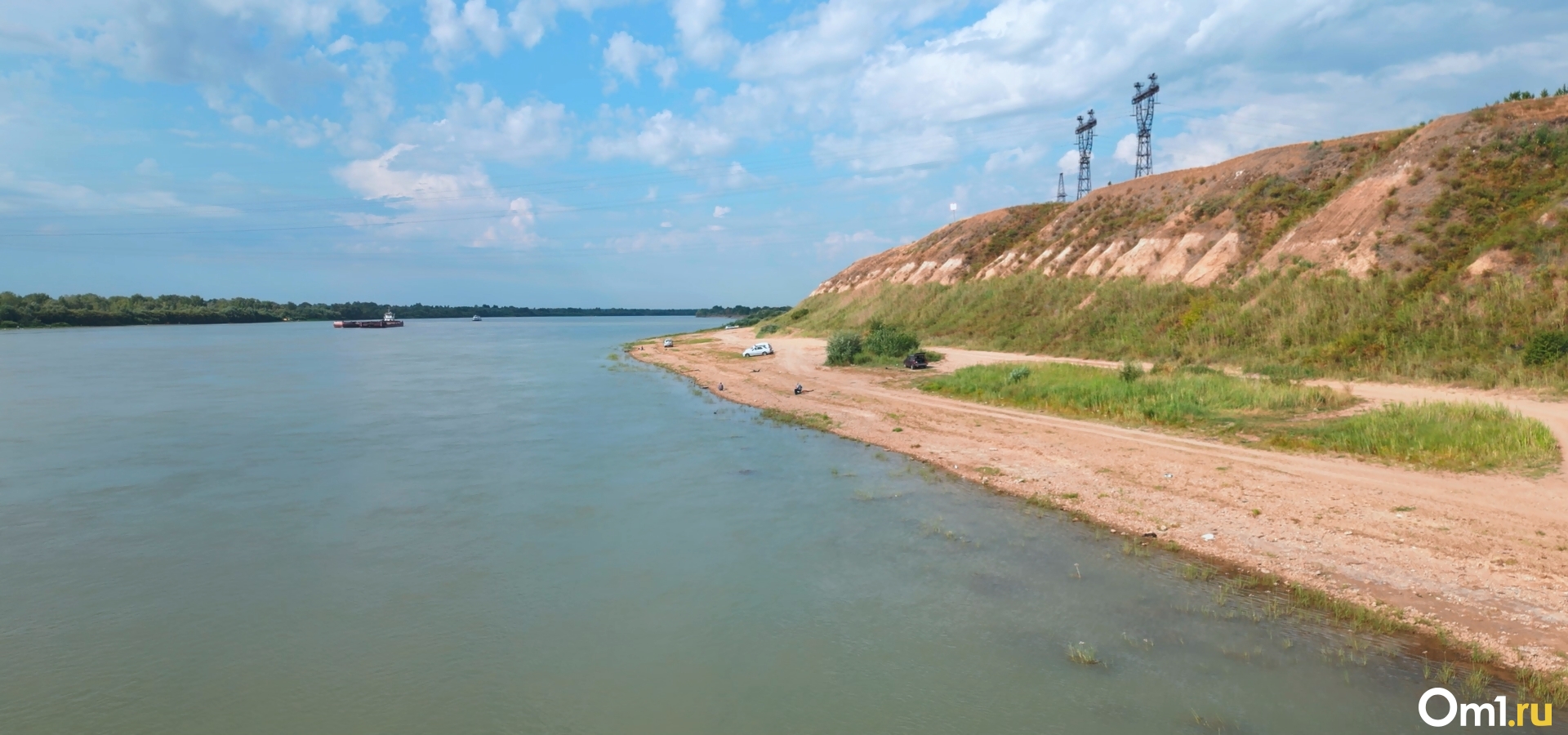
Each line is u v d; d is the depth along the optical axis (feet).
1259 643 33.24
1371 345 94.79
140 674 33.32
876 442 78.59
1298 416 73.92
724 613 38.29
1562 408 67.36
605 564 45.27
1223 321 119.34
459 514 55.52
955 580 41.42
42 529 52.75
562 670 33.27
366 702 31.07
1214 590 38.75
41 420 99.50
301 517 55.26
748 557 45.98
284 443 83.10
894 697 30.27
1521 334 83.71
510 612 38.93
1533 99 125.49
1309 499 50.96
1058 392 93.45
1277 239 137.90
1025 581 40.93
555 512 55.83
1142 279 154.20
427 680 32.58
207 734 28.96
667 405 112.16
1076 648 33.42
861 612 37.91
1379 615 34.83
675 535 50.29
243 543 49.67
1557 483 49.32
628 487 62.75
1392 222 116.26
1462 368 82.53
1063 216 207.92
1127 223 180.86
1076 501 54.44
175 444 82.43
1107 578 40.83
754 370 156.66
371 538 50.44
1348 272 112.98
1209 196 167.02
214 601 40.63
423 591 41.70
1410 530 44.24
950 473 64.80
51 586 42.68
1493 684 29.19
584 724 29.27
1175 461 63.26
